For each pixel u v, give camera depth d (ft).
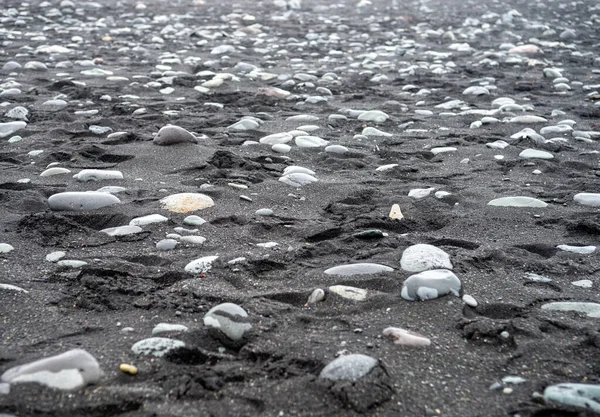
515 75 14.87
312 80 13.50
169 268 6.30
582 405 5.17
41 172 8.04
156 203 7.27
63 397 5.16
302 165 8.45
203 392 5.23
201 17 24.68
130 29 20.68
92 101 11.12
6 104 10.62
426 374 5.38
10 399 5.13
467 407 5.18
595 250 6.63
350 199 7.52
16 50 16.22
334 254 6.56
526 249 6.71
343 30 22.31
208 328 5.64
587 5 30.73
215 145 8.90
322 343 5.56
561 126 9.80
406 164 8.54
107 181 7.79
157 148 8.63
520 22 25.00
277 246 6.63
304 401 5.18
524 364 5.48
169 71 13.88
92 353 5.46
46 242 6.64
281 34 20.99
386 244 6.69
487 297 6.05
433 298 5.96
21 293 5.97
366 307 5.90
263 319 5.75
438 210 7.31
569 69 15.67
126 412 5.13
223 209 7.23
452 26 24.07
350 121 10.25
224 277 6.21
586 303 5.95
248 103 11.38
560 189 7.80
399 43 19.69
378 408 5.15
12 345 5.53
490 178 8.14
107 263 6.31
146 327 5.71
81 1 27.58
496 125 10.11
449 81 14.02
